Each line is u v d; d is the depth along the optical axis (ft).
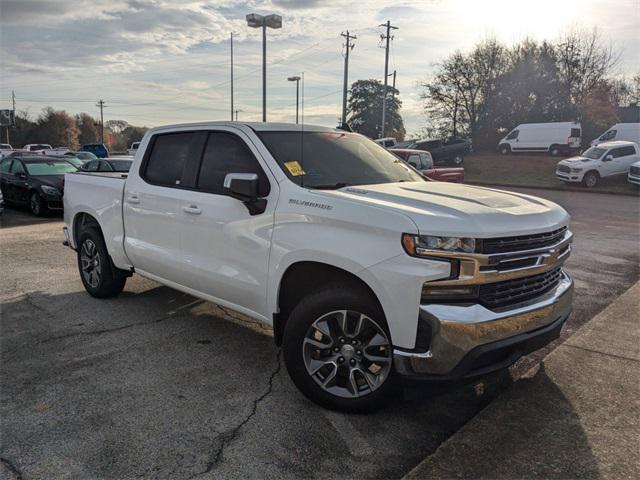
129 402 11.38
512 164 108.47
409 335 9.61
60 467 9.07
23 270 23.43
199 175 14.16
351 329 10.73
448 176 57.11
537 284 10.71
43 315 17.20
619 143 80.28
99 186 17.94
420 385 9.84
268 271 11.85
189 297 19.35
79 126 335.67
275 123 14.10
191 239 14.01
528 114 150.61
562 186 80.94
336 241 10.37
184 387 12.16
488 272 9.52
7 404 11.22
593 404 10.98
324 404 11.09
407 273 9.45
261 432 10.27
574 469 8.80
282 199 11.68
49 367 13.15
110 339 15.12
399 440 10.12
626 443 9.53
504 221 9.91
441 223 9.43
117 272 18.37
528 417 10.47
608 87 145.69
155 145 16.06
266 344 14.93
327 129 14.99
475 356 9.50
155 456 9.43
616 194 72.28
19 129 289.33
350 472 9.09
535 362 13.58
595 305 18.90
